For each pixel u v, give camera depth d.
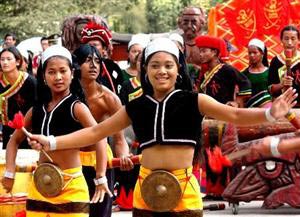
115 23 53.41
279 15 19.52
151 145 7.91
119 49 30.61
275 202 12.78
